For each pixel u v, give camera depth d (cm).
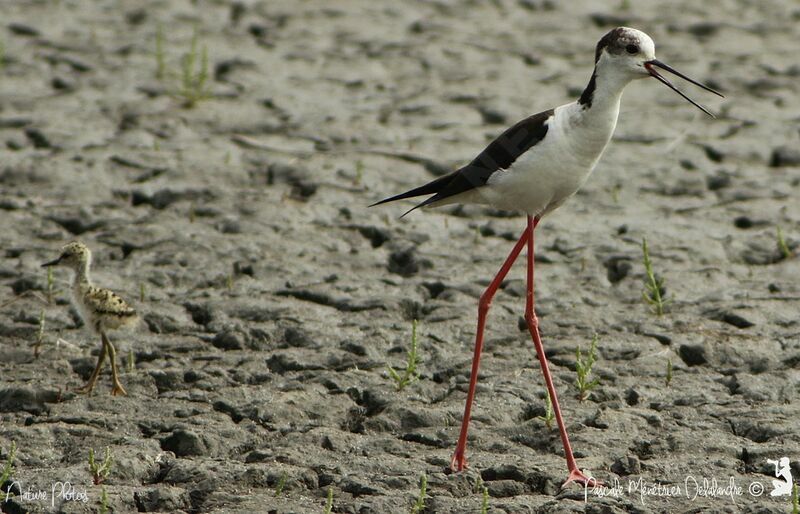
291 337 1145
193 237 1387
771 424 952
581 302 1237
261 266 1313
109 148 1661
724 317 1181
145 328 1162
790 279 1292
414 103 1895
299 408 993
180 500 844
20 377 1049
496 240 1413
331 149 1695
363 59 2119
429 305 1222
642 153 1697
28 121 1745
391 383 1042
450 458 904
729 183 1597
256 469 877
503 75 2045
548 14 2439
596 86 895
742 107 1886
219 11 2389
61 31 2197
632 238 1406
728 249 1374
